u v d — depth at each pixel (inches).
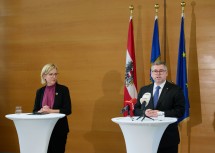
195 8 199.2
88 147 223.6
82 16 225.8
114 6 217.8
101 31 221.0
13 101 244.2
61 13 231.0
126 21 215.0
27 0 239.9
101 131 220.7
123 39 215.5
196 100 198.2
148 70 209.3
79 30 226.5
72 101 227.5
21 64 242.1
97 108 221.6
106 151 219.3
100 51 221.1
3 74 246.2
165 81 147.2
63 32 230.7
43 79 168.6
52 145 162.1
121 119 129.1
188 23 200.2
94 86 222.5
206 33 197.0
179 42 193.5
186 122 199.0
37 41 237.6
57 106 166.4
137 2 212.5
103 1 220.5
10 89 245.0
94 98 222.5
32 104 239.1
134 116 140.6
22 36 241.6
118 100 216.5
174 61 203.5
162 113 128.8
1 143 247.1
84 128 224.5
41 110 158.1
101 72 220.8
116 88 217.2
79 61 226.4
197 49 198.5
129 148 128.0
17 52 243.1
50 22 234.1
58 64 231.8
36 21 237.6
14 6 243.6
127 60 200.1
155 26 198.2
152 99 143.3
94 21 222.7
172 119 125.1
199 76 197.9
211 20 196.2
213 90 195.6
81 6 225.9
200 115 197.3
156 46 196.5
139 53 211.2
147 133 122.6
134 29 212.5
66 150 228.7
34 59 238.5
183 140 199.8
